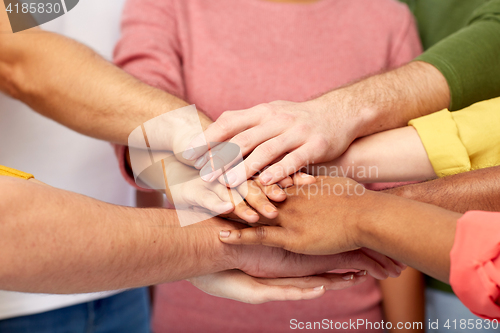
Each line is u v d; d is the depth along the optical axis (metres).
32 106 1.16
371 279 1.32
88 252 0.93
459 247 0.88
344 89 1.12
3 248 0.90
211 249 1.01
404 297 1.33
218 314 1.30
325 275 1.05
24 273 0.91
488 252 0.87
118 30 1.40
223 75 1.31
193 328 1.31
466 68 1.13
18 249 0.90
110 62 1.17
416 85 1.12
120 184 1.34
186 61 1.33
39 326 1.18
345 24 1.35
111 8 1.37
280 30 1.34
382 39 1.35
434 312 1.39
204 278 1.05
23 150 1.22
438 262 0.90
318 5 1.35
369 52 1.34
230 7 1.34
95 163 1.28
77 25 1.32
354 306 1.29
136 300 1.31
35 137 1.22
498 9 1.17
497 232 0.87
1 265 0.90
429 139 1.07
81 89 1.12
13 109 1.19
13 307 1.15
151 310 1.51
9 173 0.96
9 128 1.20
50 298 1.18
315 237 0.99
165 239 0.98
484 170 1.03
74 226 0.93
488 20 1.18
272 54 1.33
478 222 0.88
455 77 1.12
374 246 0.95
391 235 0.93
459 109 1.13
